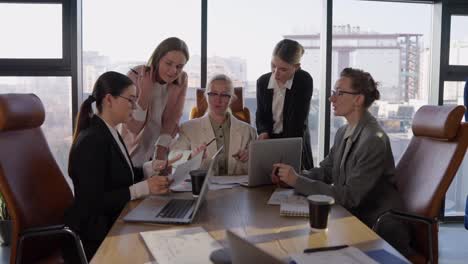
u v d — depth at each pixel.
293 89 2.89
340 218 1.52
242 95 3.02
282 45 2.81
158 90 2.76
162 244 1.22
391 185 1.92
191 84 3.63
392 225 1.80
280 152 2.08
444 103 3.94
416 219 1.68
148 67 2.70
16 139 1.80
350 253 1.14
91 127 1.79
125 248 1.21
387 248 1.21
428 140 2.00
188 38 3.57
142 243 1.25
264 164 2.03
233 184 2.10
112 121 1.86
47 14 3.44
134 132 2.72
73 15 3.43
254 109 3.55
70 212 1.67
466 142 1.79
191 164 1.94
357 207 1.92
